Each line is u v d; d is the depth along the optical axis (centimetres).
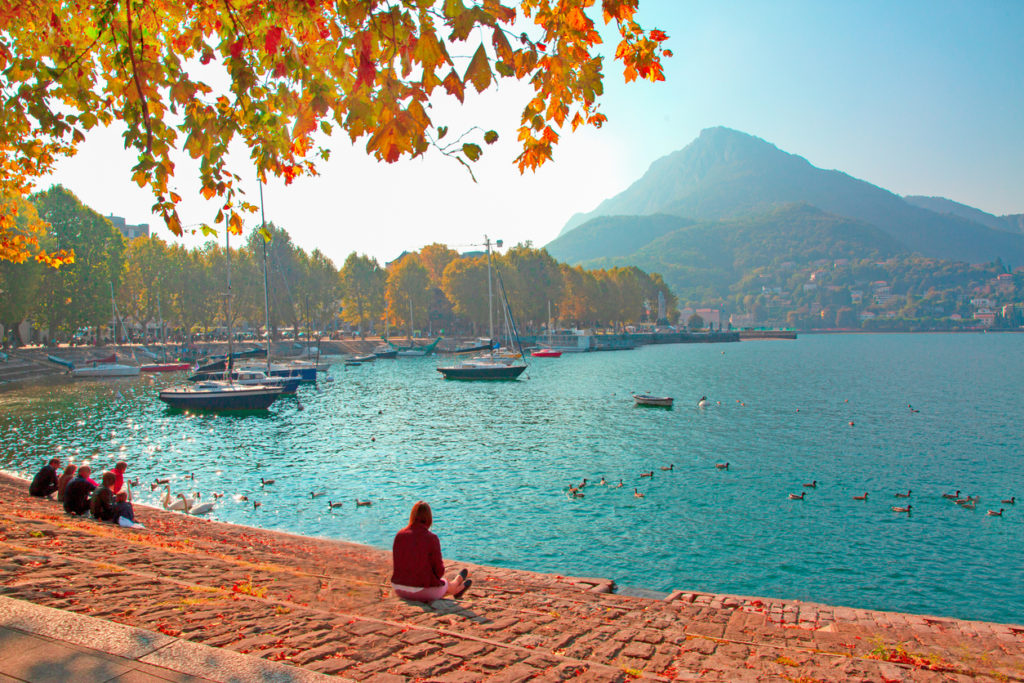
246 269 12838
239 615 710
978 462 3500
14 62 657
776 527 2391
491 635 830
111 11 607
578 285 17925
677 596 1320
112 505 1609
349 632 684
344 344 14650
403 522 2420
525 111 564
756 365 11825
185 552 1305
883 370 10569
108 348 10175
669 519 2483
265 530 1944
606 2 532
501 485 2977
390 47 472
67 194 8906
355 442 4059
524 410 5575
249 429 4541
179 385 7294
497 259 15475
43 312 8806
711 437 4250
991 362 12794
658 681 620
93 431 4400
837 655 817
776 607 1241
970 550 2169
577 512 2564
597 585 1424
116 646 489
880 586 1892
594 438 4209
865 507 2645
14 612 552
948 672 807
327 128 607
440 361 12531
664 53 582
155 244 11438
